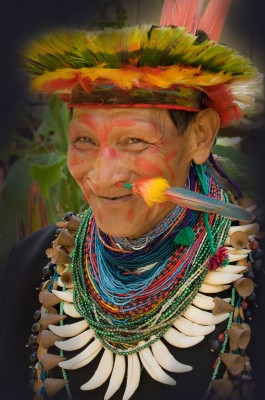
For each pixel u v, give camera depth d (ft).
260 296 9.39
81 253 9.86
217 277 9.16
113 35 8.24
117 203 8.68
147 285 9.23
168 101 8.52
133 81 8.33
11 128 15.37
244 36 14.37
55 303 9.82
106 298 9.43
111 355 9.36
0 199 14.73
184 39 8.30
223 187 9.87
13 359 10.68
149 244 9.23
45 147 14.96
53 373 9.72
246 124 14.43
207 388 9.02
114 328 9.28
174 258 9.25
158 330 9.16
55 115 13.71
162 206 8.91
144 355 9.16
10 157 16.88
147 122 8.47
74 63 8.61
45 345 9.58
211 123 9.14
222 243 9.32
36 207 13.89
